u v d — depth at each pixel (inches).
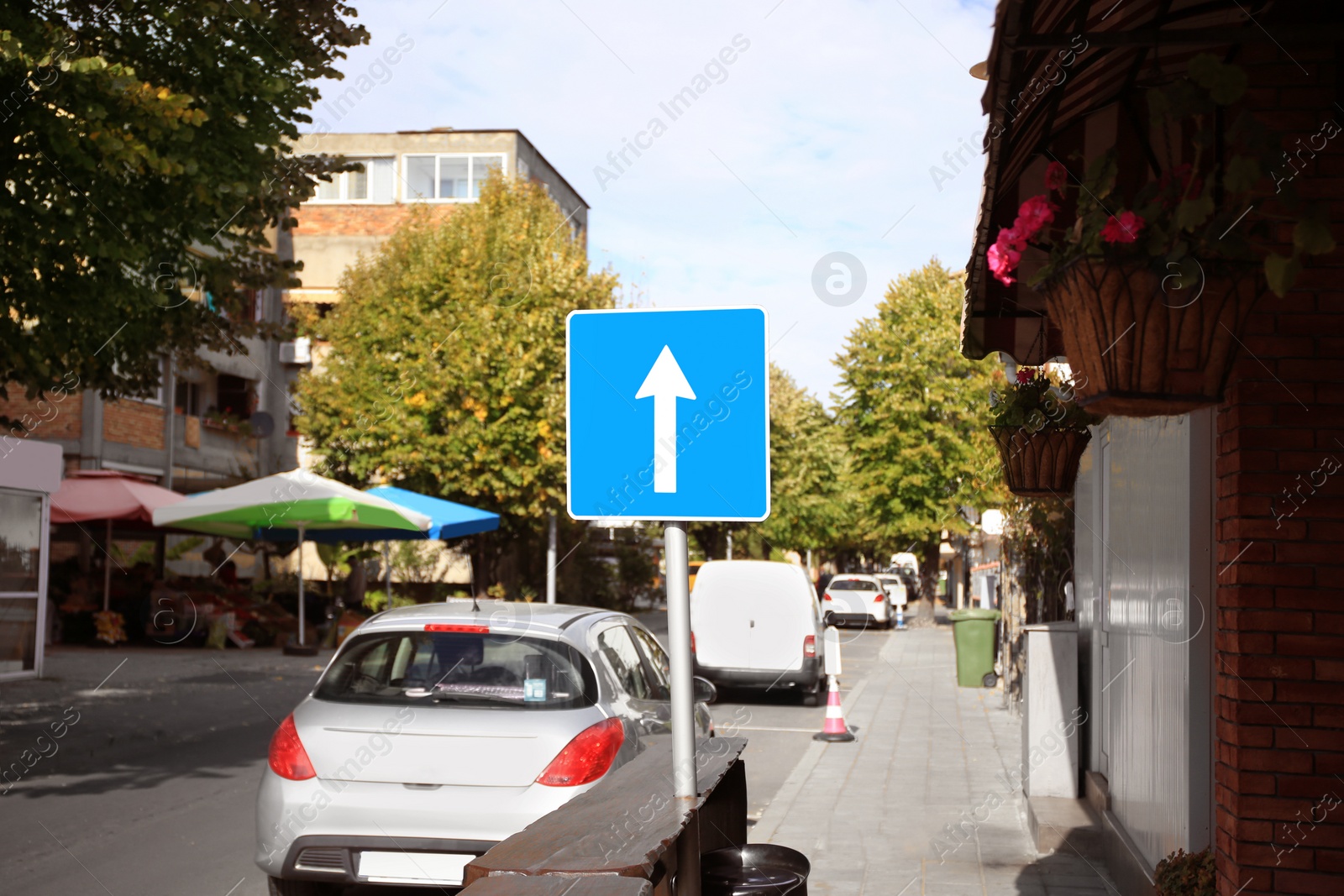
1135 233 115.9
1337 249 154.6
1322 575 153.4
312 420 1144.8
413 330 1098.1
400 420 1071.0
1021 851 319.6
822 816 369.1
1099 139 167.3
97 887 282.0
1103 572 339.6
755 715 678.5
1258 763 154.4
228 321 605.9
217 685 716.0
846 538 2123.5
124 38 488.1
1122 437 293.6
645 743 260.5
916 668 965.2
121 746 494.6
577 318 132.6
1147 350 116.7
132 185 464.4
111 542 1059.9
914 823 358.0
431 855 240.5
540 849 127.3
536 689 251.0
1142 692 263.0
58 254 453.7
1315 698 152.9
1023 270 219.1
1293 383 155.3
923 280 1611.7
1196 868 199.3
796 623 736.3
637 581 1498.5
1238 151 118.8
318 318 1205.1
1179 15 139.9
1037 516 586.6
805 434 1889.8
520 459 1059.9
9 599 724.0
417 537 925.2
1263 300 156.5
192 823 354.3
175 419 1246.9
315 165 574.9
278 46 527.8
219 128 511.2
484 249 1103.6
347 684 257.4
